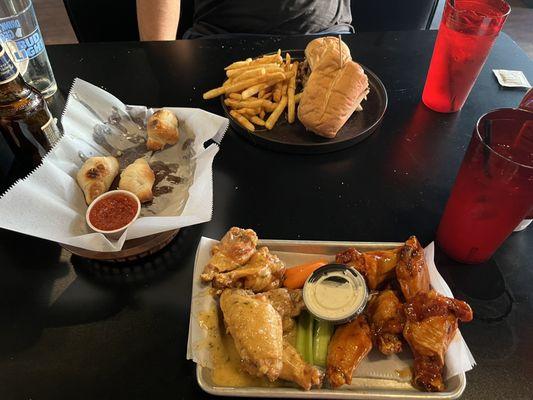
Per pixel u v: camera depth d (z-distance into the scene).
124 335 0.74
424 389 0.63
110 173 0.97
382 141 1.09
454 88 1.10
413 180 1.00
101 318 0.76
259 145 1.08
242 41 1.40
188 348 0.67
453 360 0.64
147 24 1.48
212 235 0.89
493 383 0.67
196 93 1.22
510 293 0.78
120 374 0.69
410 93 1.23
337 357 0.65
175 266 0.84
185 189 0.97
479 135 0.69
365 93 1.11
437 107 1.16
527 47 2.70
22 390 0.68
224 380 0.66
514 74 1.28
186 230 0.90
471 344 0.71
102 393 0.67
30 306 0.78
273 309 0.68
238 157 1.06
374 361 0.68
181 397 0.67
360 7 1.86
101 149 1.06
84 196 0.94
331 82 1.04
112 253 0.81
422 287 0.71
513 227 0.74
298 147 1.05
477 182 0.71
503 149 0.77
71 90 1.06
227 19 1.59
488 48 1.02
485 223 0.74
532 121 0.74
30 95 0.95
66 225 0.85
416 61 1.34
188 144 1.07
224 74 1.28
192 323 0.70
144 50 1.37
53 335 0.74
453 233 0.80
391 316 0.69
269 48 1.37
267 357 0.62
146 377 0.69
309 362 0.68
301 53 1.31
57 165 0.95
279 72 1.14
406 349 0.69
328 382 0.64
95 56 1.34
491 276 0.81
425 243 0.87
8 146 1.06
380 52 1.37
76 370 0.70
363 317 0.70
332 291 0.70
